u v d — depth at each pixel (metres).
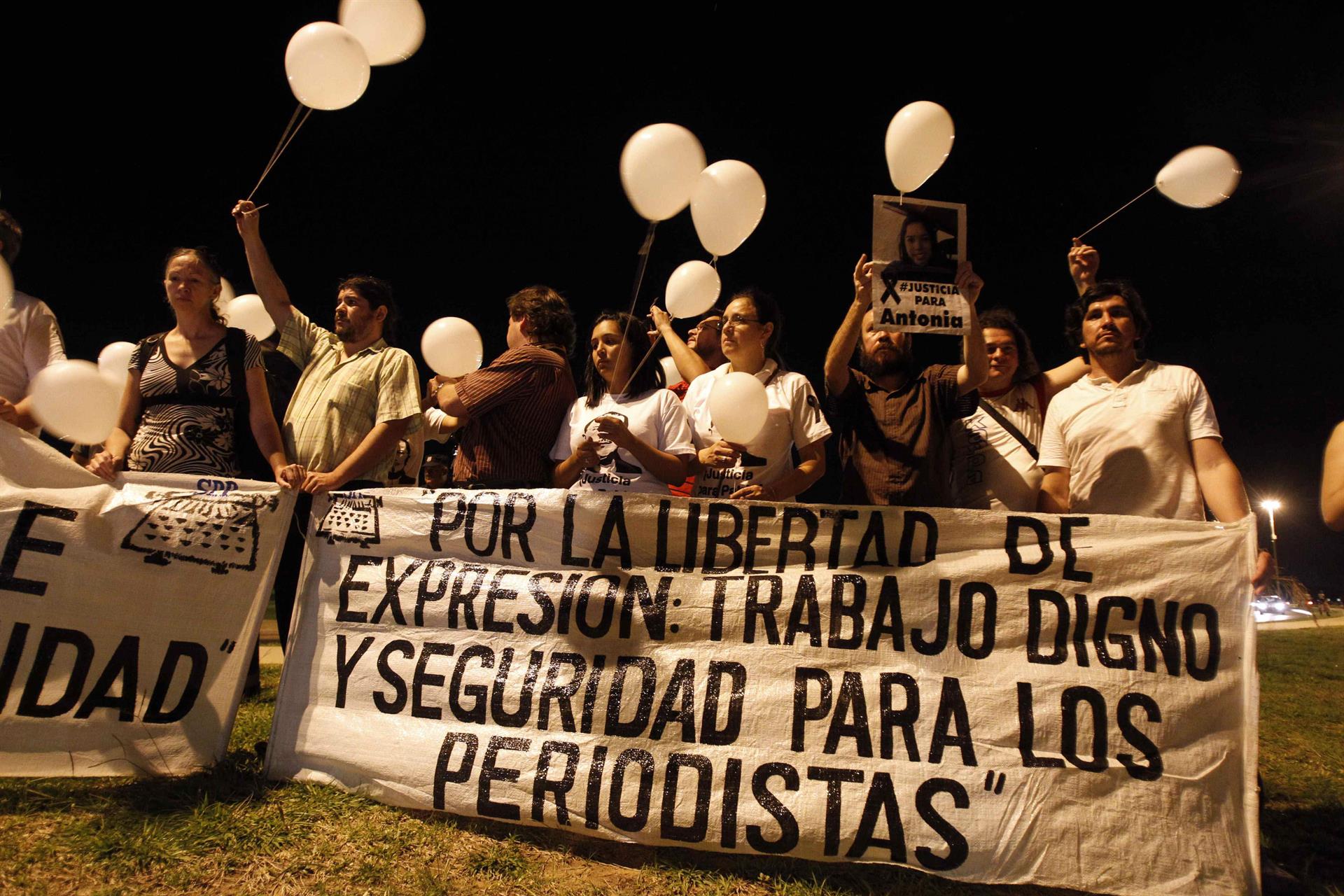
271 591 3.51
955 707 2.92
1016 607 3.03
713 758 2.94
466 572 3.36
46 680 3.15
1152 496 3.26
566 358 4.06
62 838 2.71
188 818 2.86
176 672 3.33
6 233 3.86
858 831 2.80
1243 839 2.74
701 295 3.99
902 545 3.14
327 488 3.57
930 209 3.33
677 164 3.39
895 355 3.80
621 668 3.11
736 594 3.15
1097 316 3.50
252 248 4.12
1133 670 2.92
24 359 3.85
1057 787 2.80
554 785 2.96
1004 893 2.73
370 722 3.22
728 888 2.66
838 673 3.01
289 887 2.54
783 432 3.71
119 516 3.35
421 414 3.93
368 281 4.02
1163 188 3.87
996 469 3.75
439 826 2.94
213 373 3.62
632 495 3.32
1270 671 8.06
